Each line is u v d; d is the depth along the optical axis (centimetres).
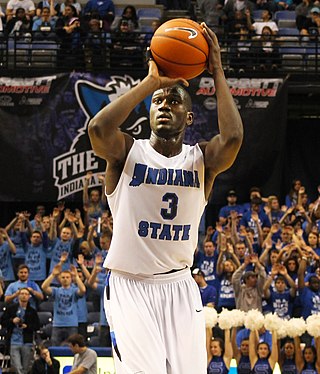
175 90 512
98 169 1736
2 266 1513
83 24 1872
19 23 1886
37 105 1742
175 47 491
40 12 1945
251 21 1931
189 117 521
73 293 1340
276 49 1847
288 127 1983
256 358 1184
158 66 497
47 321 1395
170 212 508
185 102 514
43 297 1366
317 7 2016
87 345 1309
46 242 1518
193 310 520
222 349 1182
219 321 1182
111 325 522
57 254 1494
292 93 1839
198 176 513
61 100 1744
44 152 1739
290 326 1187
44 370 1175
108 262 517
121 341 511
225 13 2003
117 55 1777
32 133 1742
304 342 1298
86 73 1750
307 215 1564
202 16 2011
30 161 1738
